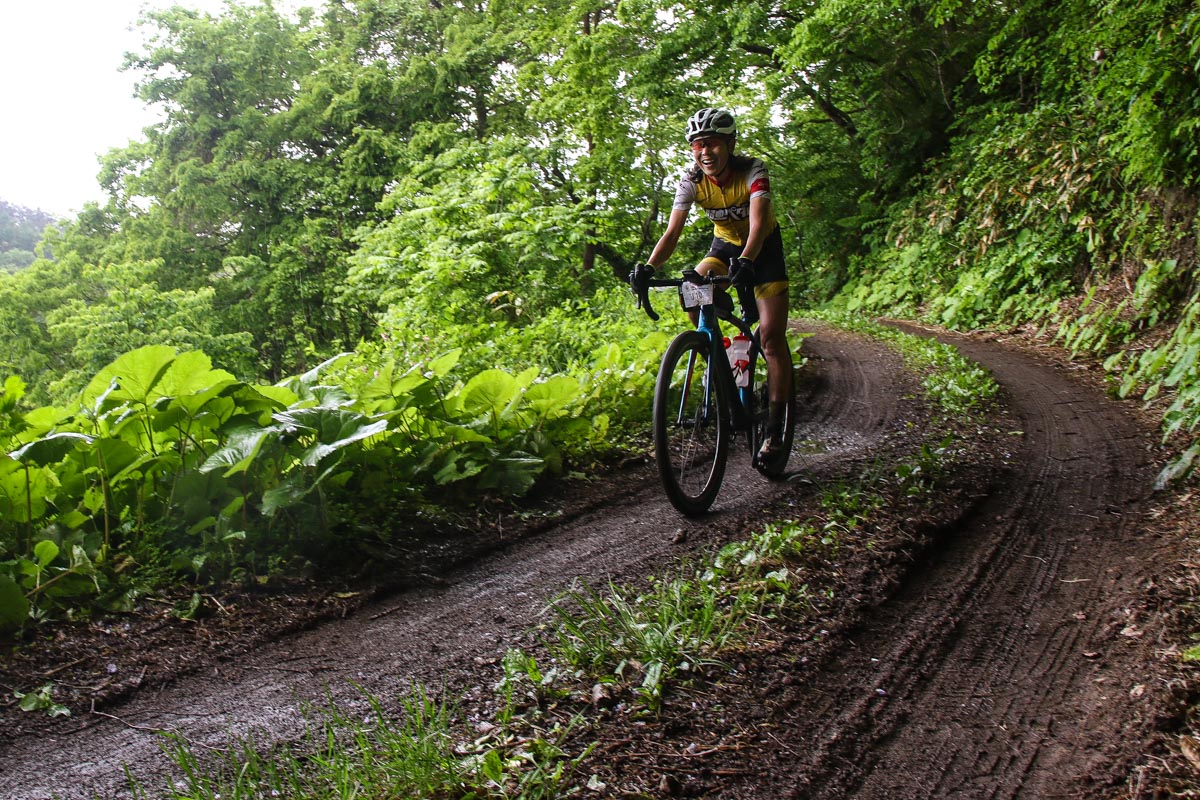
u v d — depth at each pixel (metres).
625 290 14.64
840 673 2.81
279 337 30.05
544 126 27.75
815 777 2.29
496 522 4.46
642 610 3.13
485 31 28.20
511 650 2.91
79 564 3.35
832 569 3.51
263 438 3.71
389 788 2.15
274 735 2.52
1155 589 3.26
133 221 30.39
